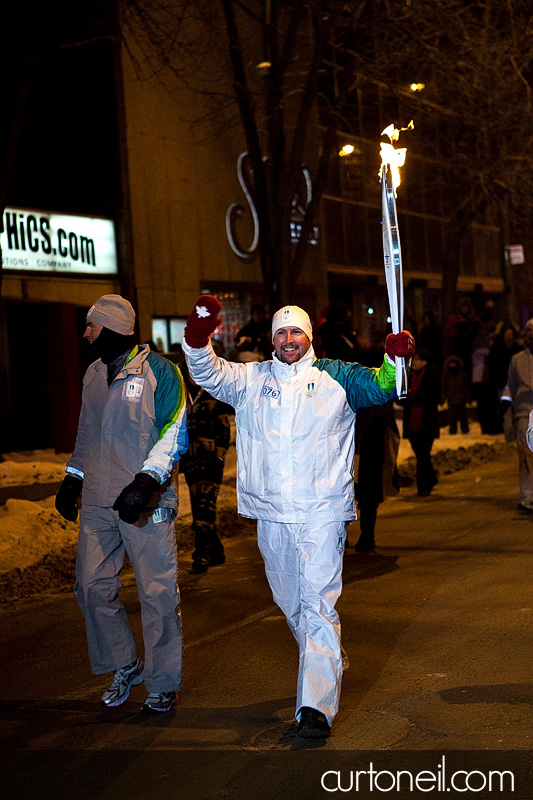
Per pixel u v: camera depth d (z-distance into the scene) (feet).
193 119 70.59
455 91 67.00
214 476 27.53
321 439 14.94
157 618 15.87
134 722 15.72
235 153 74.64
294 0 58.03
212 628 21.38
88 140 63.67
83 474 16.65
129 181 65.00
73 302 60.39
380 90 65.51
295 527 15.05
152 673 15.90
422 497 39.22
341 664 14.67
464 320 69.00
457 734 14.30
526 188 75.00
